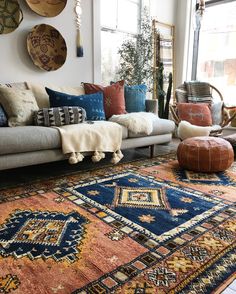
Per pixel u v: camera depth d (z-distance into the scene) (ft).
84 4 10.53
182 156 8.14
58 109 7.70
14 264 3.83
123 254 4.08
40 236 4.55
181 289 3.37
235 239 4.52
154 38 13.55
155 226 4.94
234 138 9.54
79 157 7.29
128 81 12.35
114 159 8.21
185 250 4.19
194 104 11.80
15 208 5.58
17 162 6.54
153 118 9.66
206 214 5.43
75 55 10.59
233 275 3.63
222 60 14.48
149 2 13.10
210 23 14.51
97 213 5.41
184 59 14.82
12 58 9.05
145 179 7.46
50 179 7.38
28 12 9.21
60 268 3.76
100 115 9.04
